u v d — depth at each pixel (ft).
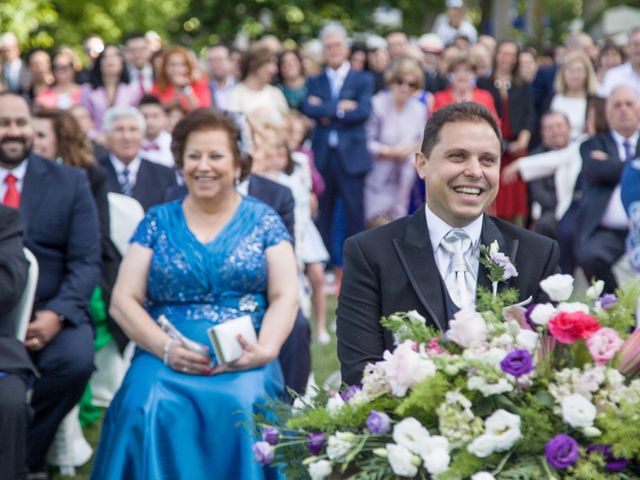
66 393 22.21
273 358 19.95
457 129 14.66
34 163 23.99
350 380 15.06
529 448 11.75
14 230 21.07
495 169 14.78
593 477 11.39
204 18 87.10
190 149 20.56
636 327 13.53
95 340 26.32
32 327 22.22
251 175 24.62
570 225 35.45
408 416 12.28
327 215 47.34
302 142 38.27
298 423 12.71
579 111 47.91
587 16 95.55
